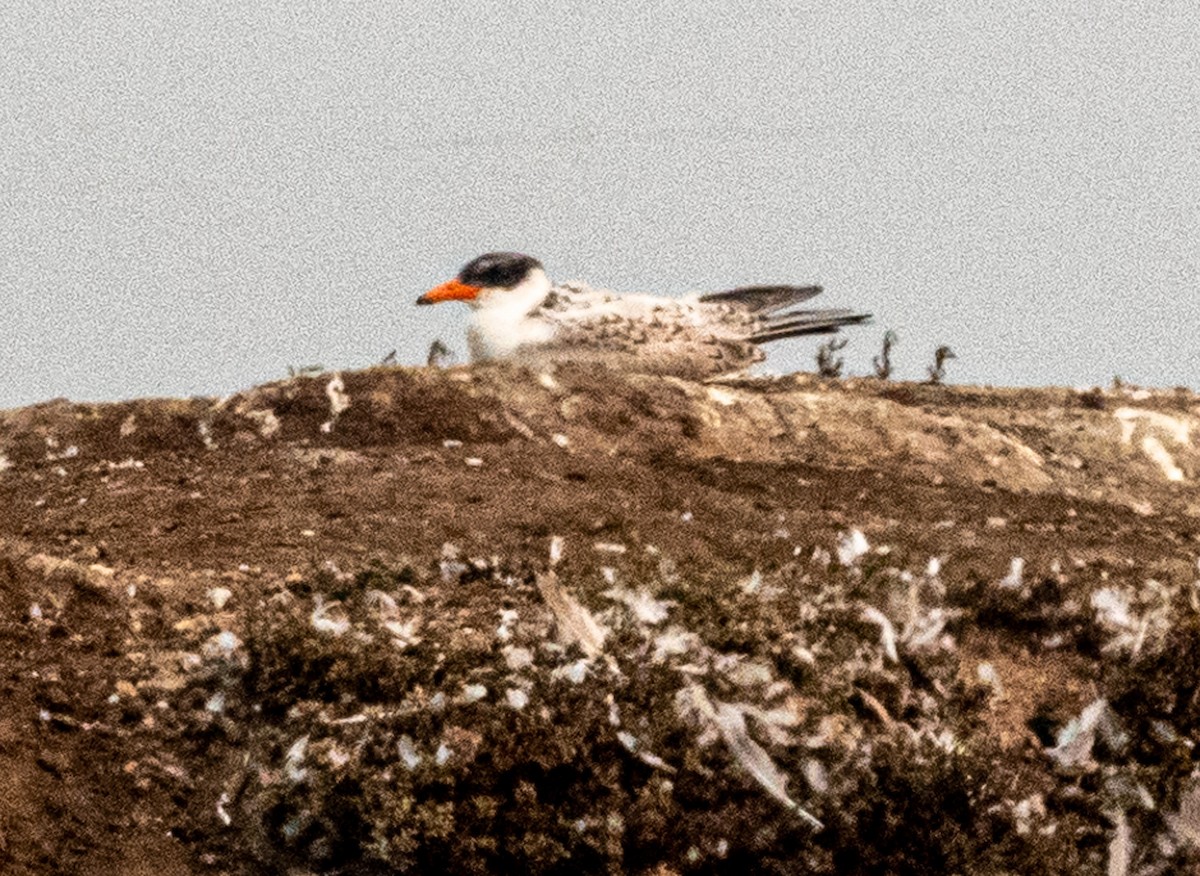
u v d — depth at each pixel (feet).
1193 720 46.06
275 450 55.77
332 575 46.32
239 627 43.88
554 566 47.32
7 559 46.14
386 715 40.04
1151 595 48.93
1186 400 68.08
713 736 40.40
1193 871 43.16
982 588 48.01
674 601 44.73
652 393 60.03
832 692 42.70
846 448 59.93
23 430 56.59
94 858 38.45
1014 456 60.85
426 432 57.21
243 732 41.27
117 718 41.57
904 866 40.16
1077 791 43.78
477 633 43.50
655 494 54.75
